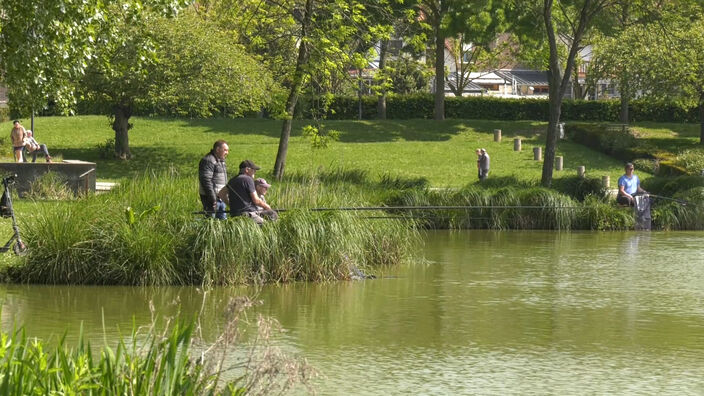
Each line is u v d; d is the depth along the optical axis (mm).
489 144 64250
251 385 8703
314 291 20766
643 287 22016
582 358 14734
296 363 8812
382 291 20969
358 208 23969
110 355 8352
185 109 51094
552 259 27203
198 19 49469
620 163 58156
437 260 26688
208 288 20609
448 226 36375
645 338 16266
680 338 16312
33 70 21906
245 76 48281
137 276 20734
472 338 16078
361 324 17109
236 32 42500
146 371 8172
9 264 20797
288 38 40812
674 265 26047
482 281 22719
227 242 21219
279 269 21859
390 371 13672
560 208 36719
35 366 8070
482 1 55469
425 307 19000
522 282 22609
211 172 22078
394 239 25906
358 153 59531
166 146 59062
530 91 108500
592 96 95562
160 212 22000
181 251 21219
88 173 36000
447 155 59812
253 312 18062
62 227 20875
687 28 58500
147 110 69062
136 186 23547
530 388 12867
